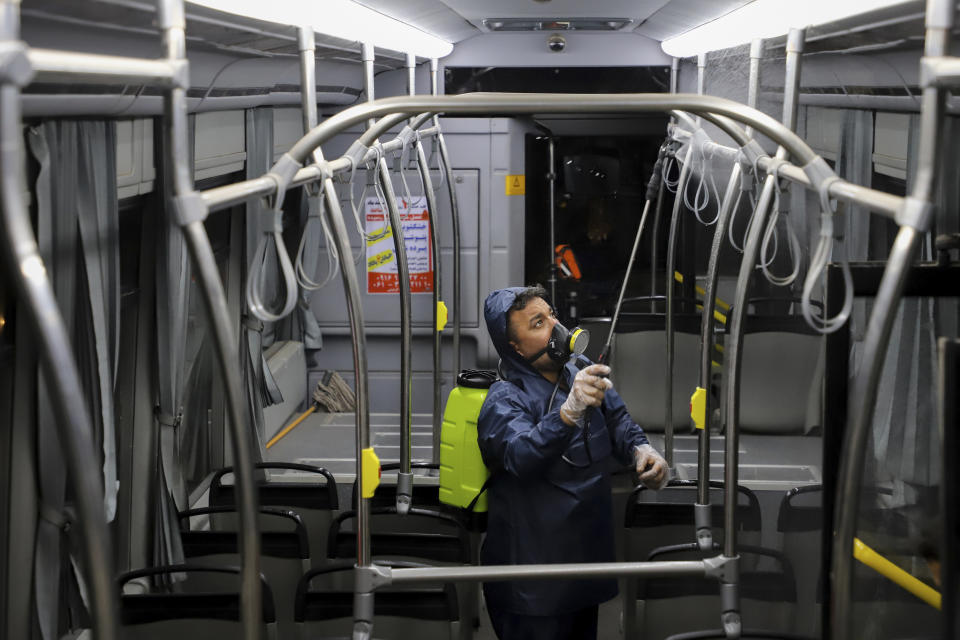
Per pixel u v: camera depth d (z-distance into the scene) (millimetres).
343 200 7445
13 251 1398
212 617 3445
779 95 4664
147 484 4328
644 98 2586
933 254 3121
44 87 2293
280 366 6859
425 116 5539
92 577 1495
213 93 4090
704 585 3908
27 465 3104
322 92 5789
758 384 6168
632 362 6582
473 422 4445
